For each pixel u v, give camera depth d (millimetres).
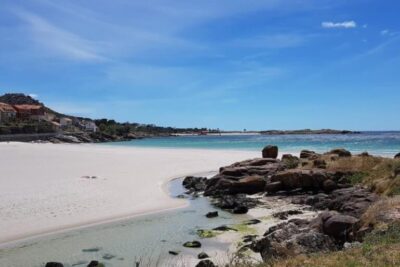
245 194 29312
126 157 59656
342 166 29766
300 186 28266
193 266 13906
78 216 21828
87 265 14641
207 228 19781
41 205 23844
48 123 165750
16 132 138625
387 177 22125
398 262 8992
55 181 32719
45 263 15016
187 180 34906
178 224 20703
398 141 102875
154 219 21828
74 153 67750
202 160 54875
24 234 18594
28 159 53719
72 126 195000
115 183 33062
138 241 17641
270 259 11383
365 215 14016
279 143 108500
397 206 13930
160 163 50781
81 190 28922
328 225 14289
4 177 34781
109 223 20781
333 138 143875
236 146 97812
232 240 17375
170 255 15531
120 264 14672
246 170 32500
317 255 10672
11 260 15398
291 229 14750
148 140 177625
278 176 29188
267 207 24766
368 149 69688
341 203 20359
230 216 22578
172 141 153875
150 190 30578
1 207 23141
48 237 18250
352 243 11875
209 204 26391
